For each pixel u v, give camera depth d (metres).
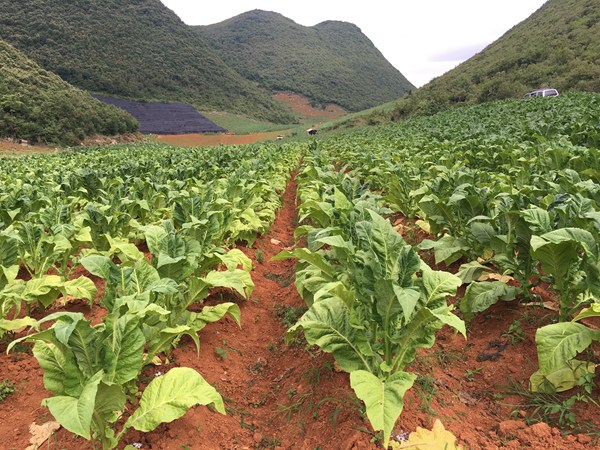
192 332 3.46
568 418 2.84
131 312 2.66
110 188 9.62
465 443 2.77
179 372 2.67
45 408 3.32
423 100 56.28
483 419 3.06
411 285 2.77
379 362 2.97
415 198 7.14
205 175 11.28
